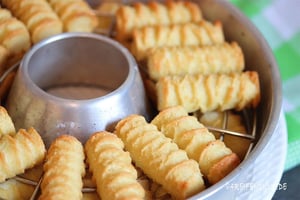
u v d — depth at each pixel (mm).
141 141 368
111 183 341
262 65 427
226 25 464
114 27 472
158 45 432
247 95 405
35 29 422
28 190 365
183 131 376
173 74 416
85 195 360
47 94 378
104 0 488
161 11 454
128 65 404
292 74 480
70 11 440
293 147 424
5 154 351
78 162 355
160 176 357
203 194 333
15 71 418
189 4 460
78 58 425
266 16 515
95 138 365
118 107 385
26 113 383
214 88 401
